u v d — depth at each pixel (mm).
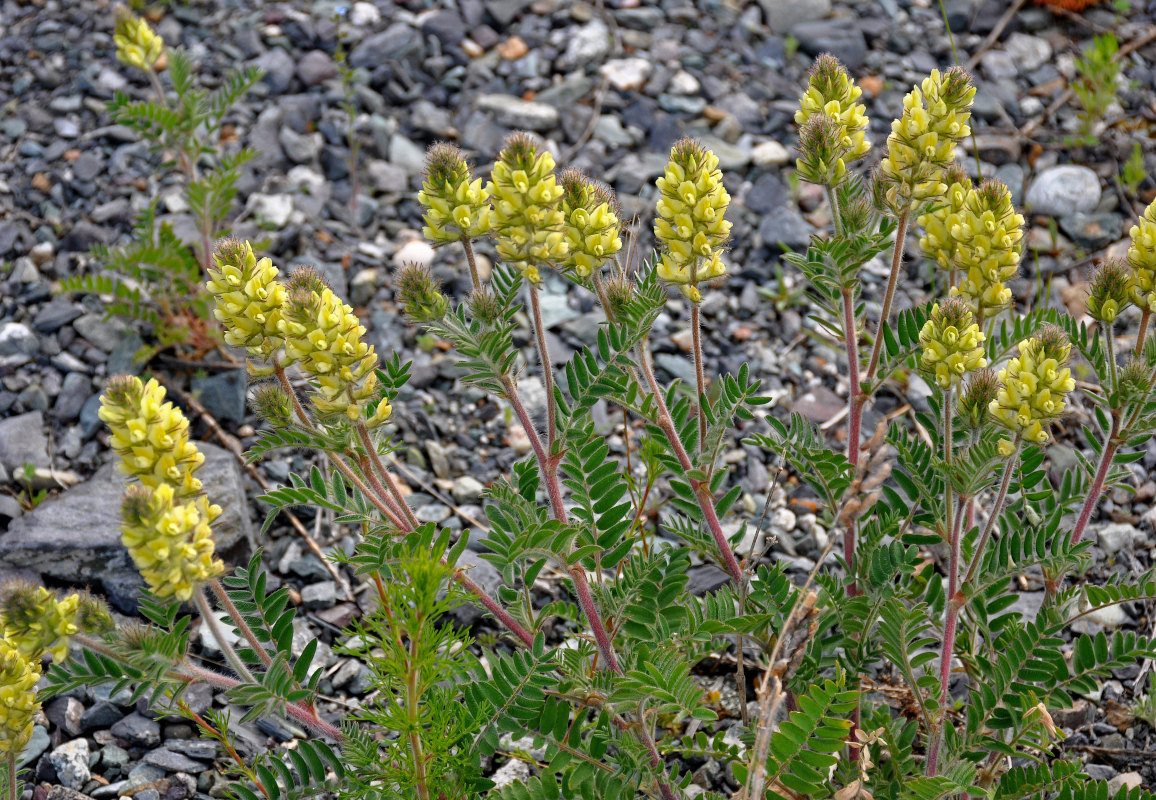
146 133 1000
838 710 678
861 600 755
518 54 1321
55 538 883
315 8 1374
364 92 1256
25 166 1181
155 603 714
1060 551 743
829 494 781
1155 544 893
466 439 962
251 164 1188
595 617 730
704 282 729
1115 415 735
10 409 967
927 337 718
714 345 1020
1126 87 1223
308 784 732
